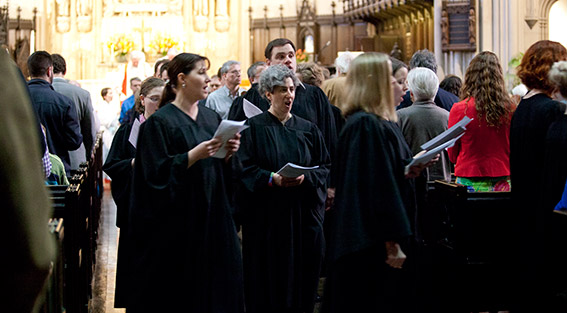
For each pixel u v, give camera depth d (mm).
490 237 4027
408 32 13812
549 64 3727
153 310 3324
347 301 2990
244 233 4031
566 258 3391
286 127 4086
